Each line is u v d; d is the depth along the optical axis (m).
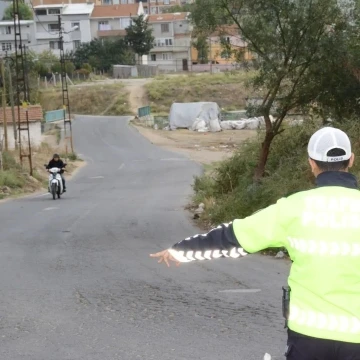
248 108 23.19
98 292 13.00
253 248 4.91
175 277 14.11
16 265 16.34
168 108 113.94
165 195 36.62
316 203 4.88
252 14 21.72
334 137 4.98
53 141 86.19
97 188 45.28
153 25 151.38
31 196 41.72
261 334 9.78
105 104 115.94
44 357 9.16
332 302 4.67
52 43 149.00
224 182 27.91
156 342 9.62
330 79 22.33
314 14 21.20
